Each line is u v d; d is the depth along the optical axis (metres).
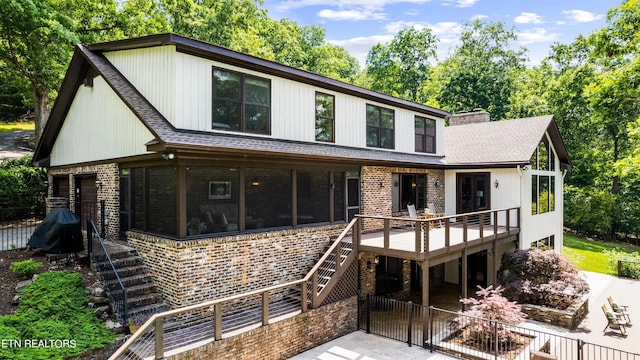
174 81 8.68
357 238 10.69
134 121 9.28
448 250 10.23
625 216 29.42
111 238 10.52
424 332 9.31
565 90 30.59
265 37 38.19
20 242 11.70
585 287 12.12
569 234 30.84
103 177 10.91
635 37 17.73
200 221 8.62
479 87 37.53
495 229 12.67
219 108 9.49
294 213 10.55
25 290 8.16
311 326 9.14
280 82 10.86
